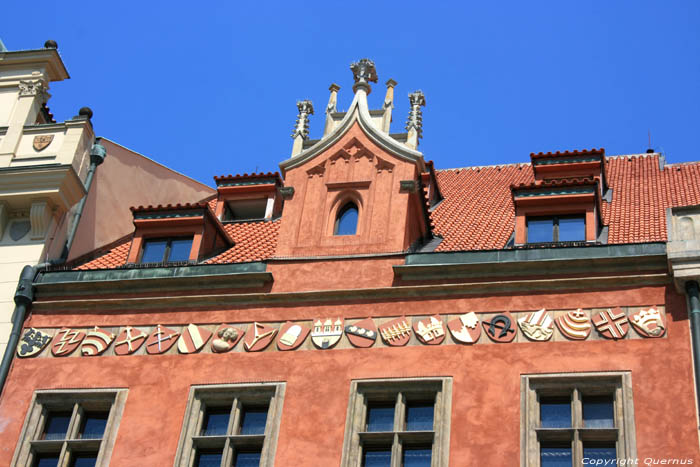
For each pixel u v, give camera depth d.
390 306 23.50
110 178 29.98
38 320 25.19
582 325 22.16
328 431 21.83
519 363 21.91
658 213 26.59
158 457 22.27
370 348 22.91
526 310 22.69
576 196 24.91
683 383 20.84
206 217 27.16
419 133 27.05
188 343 23.97
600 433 20.62
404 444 21.67
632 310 22.17
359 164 26.31
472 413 21.41
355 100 27.42
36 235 26.94
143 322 24.61
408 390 22.16
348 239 25.03
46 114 30.34
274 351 23.38
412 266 23.73
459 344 22.52
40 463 23.14
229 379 23.11
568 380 21.44
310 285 24.33
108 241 29.47
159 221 27.14
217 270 25.02
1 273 26.19
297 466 21.48
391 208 25.30
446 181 33.94
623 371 21.28
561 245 24.25
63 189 27.23
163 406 23.03
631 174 31.48
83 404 23.66
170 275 25.19
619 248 22.94
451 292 23.36
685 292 22.05
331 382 22.55
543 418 21.38
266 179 32.03
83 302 25.14
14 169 27.41
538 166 29.94
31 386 23.97
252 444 22.28
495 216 28.52
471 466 20.72
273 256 25.16
